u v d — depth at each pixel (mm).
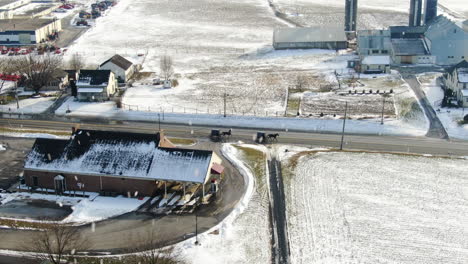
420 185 77312
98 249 61125
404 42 152250
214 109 112625
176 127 102438
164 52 169625
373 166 83938
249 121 105062
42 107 113500
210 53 168125
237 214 69250
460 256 60219
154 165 74062
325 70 143750
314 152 89938
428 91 122625
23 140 95438
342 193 74875
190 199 73250
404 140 95938
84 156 76312
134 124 103938
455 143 94562
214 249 61281
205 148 91688
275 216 68938
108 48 175500
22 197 74500
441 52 148375
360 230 65500
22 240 63312
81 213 69375
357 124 102438
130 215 69000
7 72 136375
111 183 74688
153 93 124250
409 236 64250
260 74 141875
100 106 113938
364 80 133125
